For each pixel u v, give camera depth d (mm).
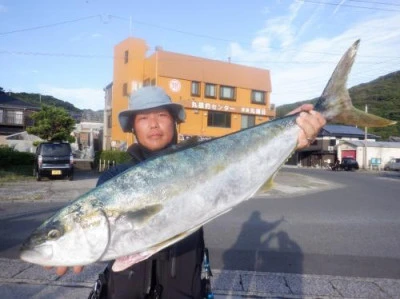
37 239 2012
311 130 2447
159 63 29219
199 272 2338
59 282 4730
